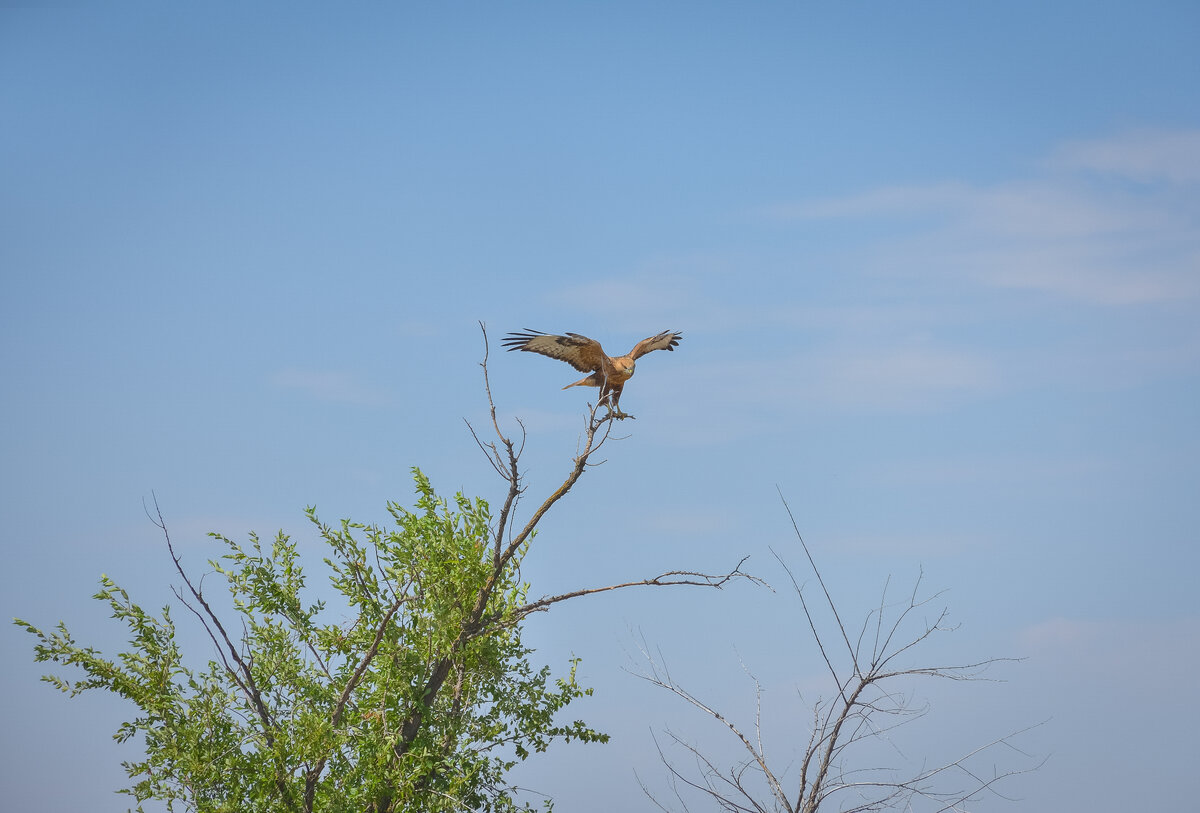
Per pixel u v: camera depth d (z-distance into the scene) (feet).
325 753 54.29
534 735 61.98
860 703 38.29
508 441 55.62
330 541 62.13
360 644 62.03
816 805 37.50
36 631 54.80
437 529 60.80
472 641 60.03
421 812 55.62
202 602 58.18
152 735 55.67
